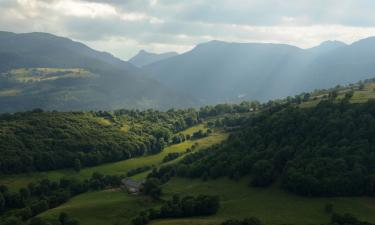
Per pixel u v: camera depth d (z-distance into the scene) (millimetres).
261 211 148875
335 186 154250
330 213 142375
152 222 148375
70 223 151500
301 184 158500
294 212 145500
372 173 156000
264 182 173375
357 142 171000
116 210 168125
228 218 143500
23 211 174375
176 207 153000
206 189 182125
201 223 138375
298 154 180000
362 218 135750
